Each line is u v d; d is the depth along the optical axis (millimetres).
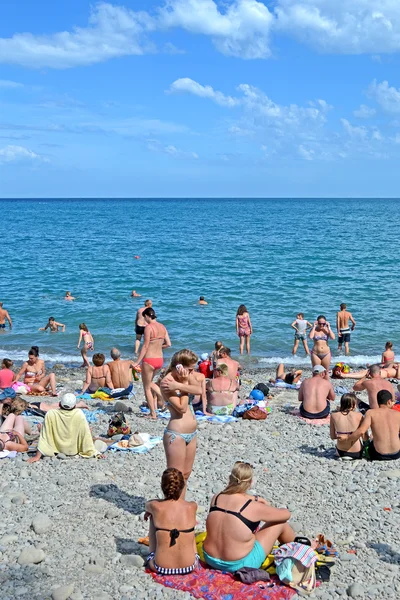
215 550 6238
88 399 14445
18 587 6012
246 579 6008
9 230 87375
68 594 5828
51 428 9977
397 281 37281
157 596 5836
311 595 5953
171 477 6348
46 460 9852
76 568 6395
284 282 37531
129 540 7059
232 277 39906
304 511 7992
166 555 6195
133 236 75688
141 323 21781
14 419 10523
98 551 6754
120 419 11180
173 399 7168
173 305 30469
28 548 6664
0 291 34844
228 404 13094
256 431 11812
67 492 8492
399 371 16875
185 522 6238
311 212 156500
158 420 12398
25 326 26219
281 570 6035
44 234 79250
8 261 49125
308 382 13047
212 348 22750
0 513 7762
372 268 43156
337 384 16797
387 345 17906
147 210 178250
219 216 135000
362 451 10164
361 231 81188
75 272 42750
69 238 72625
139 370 16625
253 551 6188
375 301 31203
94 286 36656
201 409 13305
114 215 141750
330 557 6641
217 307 30031
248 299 32031
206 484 8906
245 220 115875
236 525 6164
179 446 7184
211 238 71625
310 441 11195
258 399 13852
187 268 44625
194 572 6207
